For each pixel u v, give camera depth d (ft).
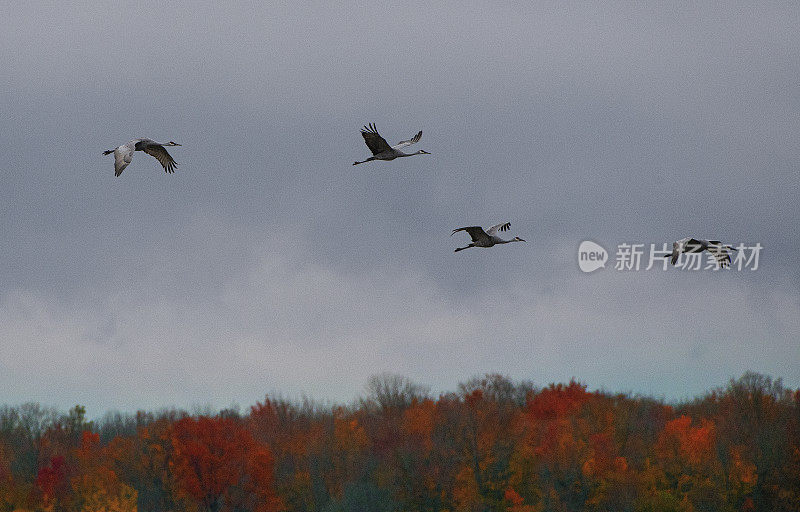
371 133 86.84
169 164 77.61
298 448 255.09
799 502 223.30
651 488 224.12
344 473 236.43
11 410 265.34
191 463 230.27
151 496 245.04
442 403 267.59
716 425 262.26
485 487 222.48
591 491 219.82
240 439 234.58
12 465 245.24
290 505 233.96
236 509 231.91
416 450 228.84
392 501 215.31
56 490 229.04
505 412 257.14
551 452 225.97
